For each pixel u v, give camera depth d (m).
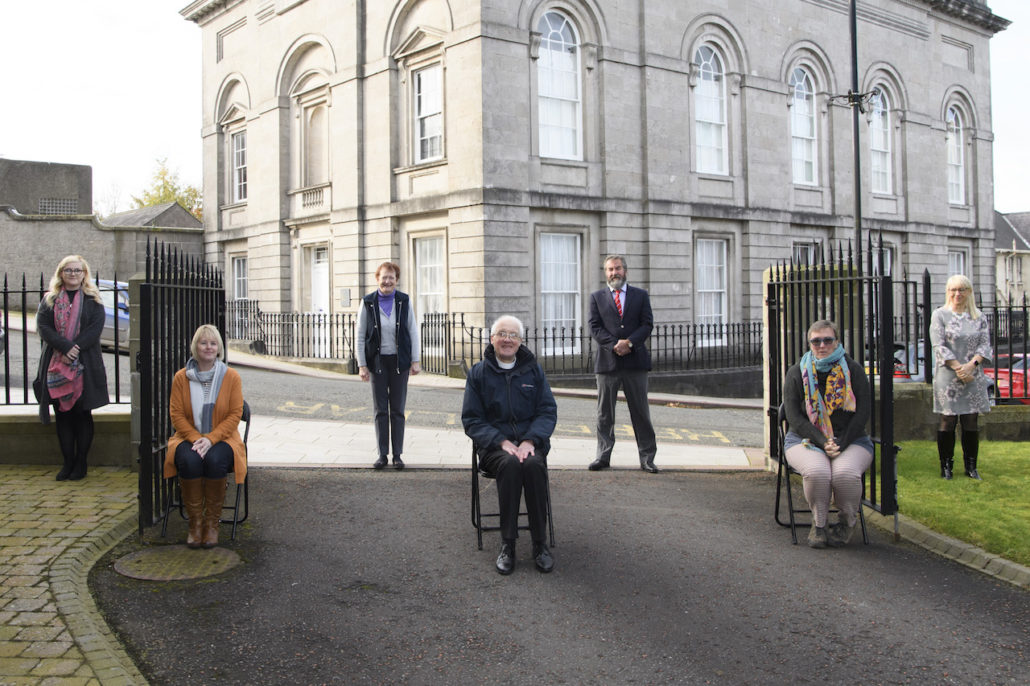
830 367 6.27
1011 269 42.69
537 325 19.09
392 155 20.42
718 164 22.78
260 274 25.12
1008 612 4.90
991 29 31.92
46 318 7.28
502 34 18.31
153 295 6.18
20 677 3.82
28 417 7.98
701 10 21.83
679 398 16.75
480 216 18.05
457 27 18.53
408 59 20.09
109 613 4.73
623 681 4.02
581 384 17.44
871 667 4.18
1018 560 5.61
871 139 27.14
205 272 7.33
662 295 20.94
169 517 6.62
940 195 29.64
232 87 26.52
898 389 9.73
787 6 24.16
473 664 4.18
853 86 15.95
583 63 19.86
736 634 4.56
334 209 21.97
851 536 6.36
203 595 5.03
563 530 6.45
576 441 10.43
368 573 5.45
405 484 7.75
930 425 9.84
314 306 23.64
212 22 27.19
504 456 5.66
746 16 22.98
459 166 18.59
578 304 19.95
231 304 26.58
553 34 19.50
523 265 18.69
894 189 27.95
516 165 18.55
